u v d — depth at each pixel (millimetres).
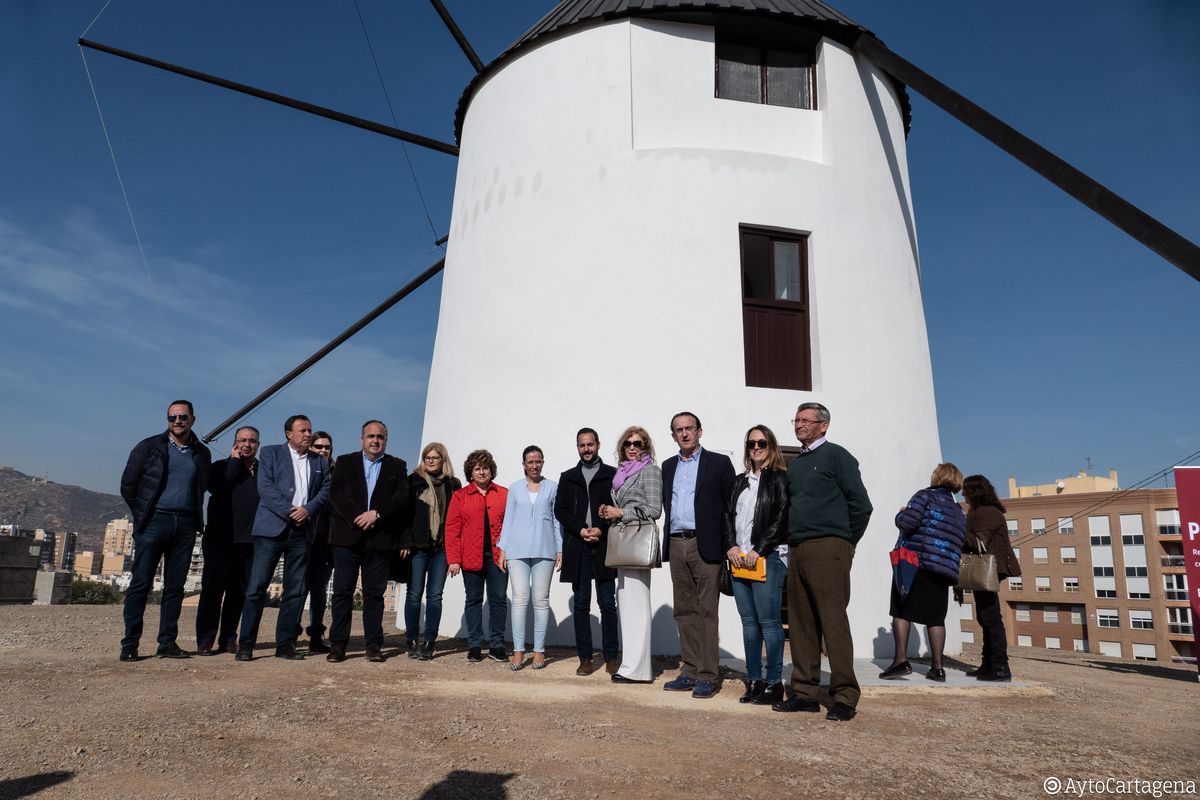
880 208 9211
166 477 6027
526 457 6531
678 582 5629
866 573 7969
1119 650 50469
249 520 6559
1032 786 3451
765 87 9250
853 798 3188
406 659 6570
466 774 3258
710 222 8391
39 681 4832
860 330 8625
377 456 6488
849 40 9289
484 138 9836
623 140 8648
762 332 8469
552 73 9172
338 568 6332
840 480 4824
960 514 6109
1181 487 7723
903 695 5629
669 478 5816
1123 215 7227
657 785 3240
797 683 4922
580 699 4977
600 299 8336
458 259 9867
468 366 9125
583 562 6250
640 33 8867
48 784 2932
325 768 3273
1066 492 56312
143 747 3459
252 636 6129
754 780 3357
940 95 8648
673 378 8039
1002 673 6121
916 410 8844
